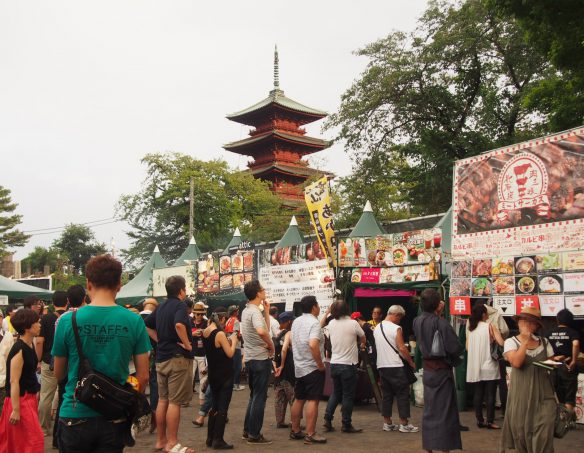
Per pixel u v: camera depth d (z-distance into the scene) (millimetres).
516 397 6102
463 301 11742
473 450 7930
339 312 9203
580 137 10531
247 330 8359
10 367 6121
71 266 77250
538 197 11023
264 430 9500
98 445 3893
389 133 30344
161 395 7816
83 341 3955
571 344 8914
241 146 60781
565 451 7871
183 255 25297
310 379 8352
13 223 66125
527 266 10898
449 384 6816
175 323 7500
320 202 14820
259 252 17734
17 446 6109
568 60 13773
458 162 12492
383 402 9328
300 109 60188
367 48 29000
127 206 44375
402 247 13594
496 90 29312
